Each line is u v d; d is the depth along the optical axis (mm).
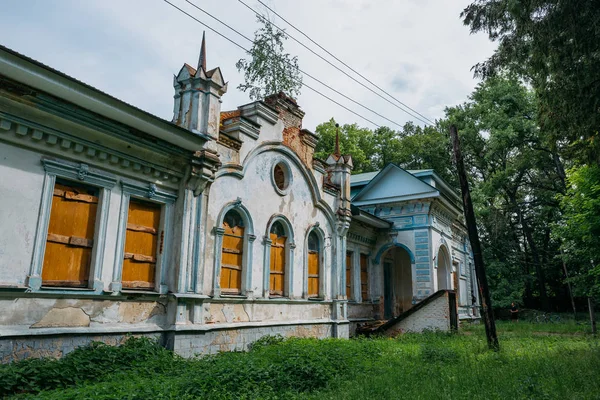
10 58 7547
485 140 38094
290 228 15883
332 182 19531
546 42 11172
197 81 11828
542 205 40312
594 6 10352
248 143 13867
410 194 24000
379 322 22047
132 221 10547
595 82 11133
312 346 11820
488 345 14172
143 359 9141
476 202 34125
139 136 10172
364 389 7559
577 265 33281
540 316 33750
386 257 26422
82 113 9023
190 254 11320
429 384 7949
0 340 7719
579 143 14406
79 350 8664
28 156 8445
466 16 12367
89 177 9453
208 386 6988
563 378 8461
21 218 8203
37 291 8273
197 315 11305
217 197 12547
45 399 5980
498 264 36938
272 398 6906
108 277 9672
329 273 18406
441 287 27344
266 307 14383
